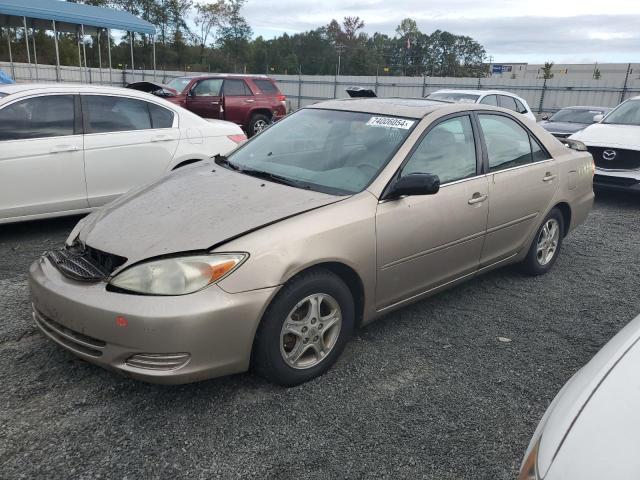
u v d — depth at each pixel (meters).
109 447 2.53
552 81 26.97
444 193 3.67
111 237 2.93
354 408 2.90
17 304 3.95
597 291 4.75
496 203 4.09
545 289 4.73
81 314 2.66
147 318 2.53
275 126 4.36
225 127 6.88
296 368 3.02
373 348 3.56
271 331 2.83
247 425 2.72
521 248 4.57
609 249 6.09
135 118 6.05
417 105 4.07
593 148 8.36
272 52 98.88
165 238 2.80
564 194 4.86
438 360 3.45
